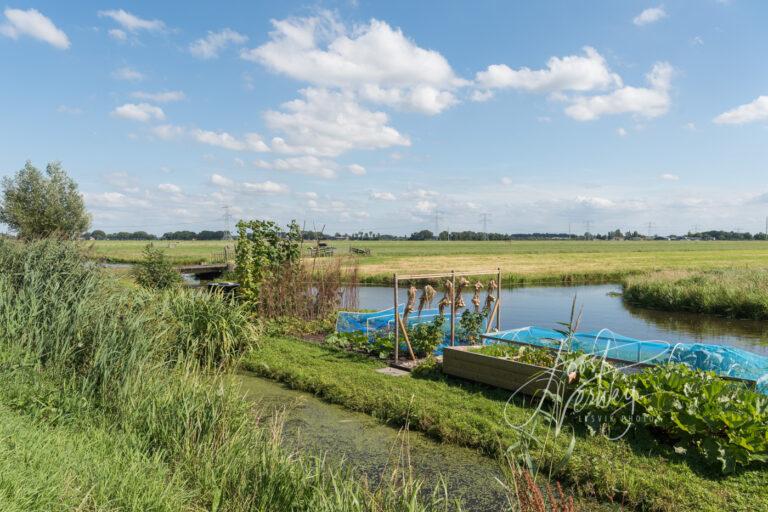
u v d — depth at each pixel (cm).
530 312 2023
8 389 539
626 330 1641
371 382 779
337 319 1189
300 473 394
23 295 732
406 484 380
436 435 602
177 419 492
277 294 1316
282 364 899
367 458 543
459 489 474
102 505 328
